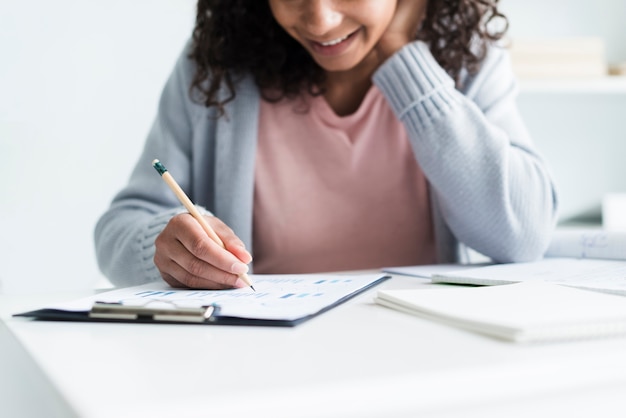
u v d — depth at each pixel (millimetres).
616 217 1978
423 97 992
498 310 470
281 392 305
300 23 979
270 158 1169
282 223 1163
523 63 1924
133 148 1968
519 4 2205
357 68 1151
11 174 1884
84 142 1935
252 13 1138
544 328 405
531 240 962
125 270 929
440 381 324
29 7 1878
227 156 1143
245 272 677
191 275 695
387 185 1162
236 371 350
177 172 1165
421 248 1186
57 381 345
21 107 1885
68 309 543
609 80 1963
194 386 321
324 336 443
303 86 1163
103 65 1938
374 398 309
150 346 430
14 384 491
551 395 340
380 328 465
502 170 962
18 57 1879
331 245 1163
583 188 2244
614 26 2258
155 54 1970
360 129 1152
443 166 979
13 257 1893
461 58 1120
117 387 325
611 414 353
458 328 457
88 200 1943
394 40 1082
